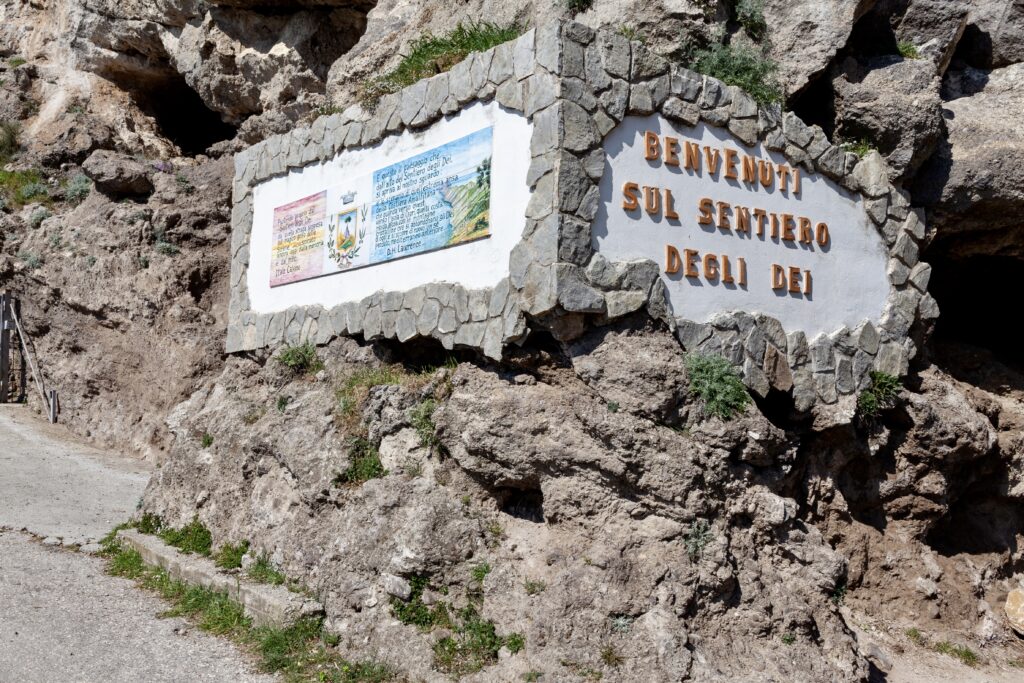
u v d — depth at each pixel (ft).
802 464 29.40
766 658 23.08
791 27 32.35
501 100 27.04
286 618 25.94
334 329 33.58
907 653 28.40
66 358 54.95
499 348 26.18
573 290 24.49
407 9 43.75
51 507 38.91
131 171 55.88
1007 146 32.94
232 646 25.72
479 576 25.18
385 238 31.55
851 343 29.63
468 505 26.81
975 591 31.60
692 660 22.04
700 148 27.40
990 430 31.60
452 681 22.84
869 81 32.68
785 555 25.55
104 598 29.14
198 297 53.36
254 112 60.70
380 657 24.31
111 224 54.54
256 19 56.44
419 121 30.27
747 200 28.14
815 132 29.58
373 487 27.66
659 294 25.89
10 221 57.62
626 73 26.18
